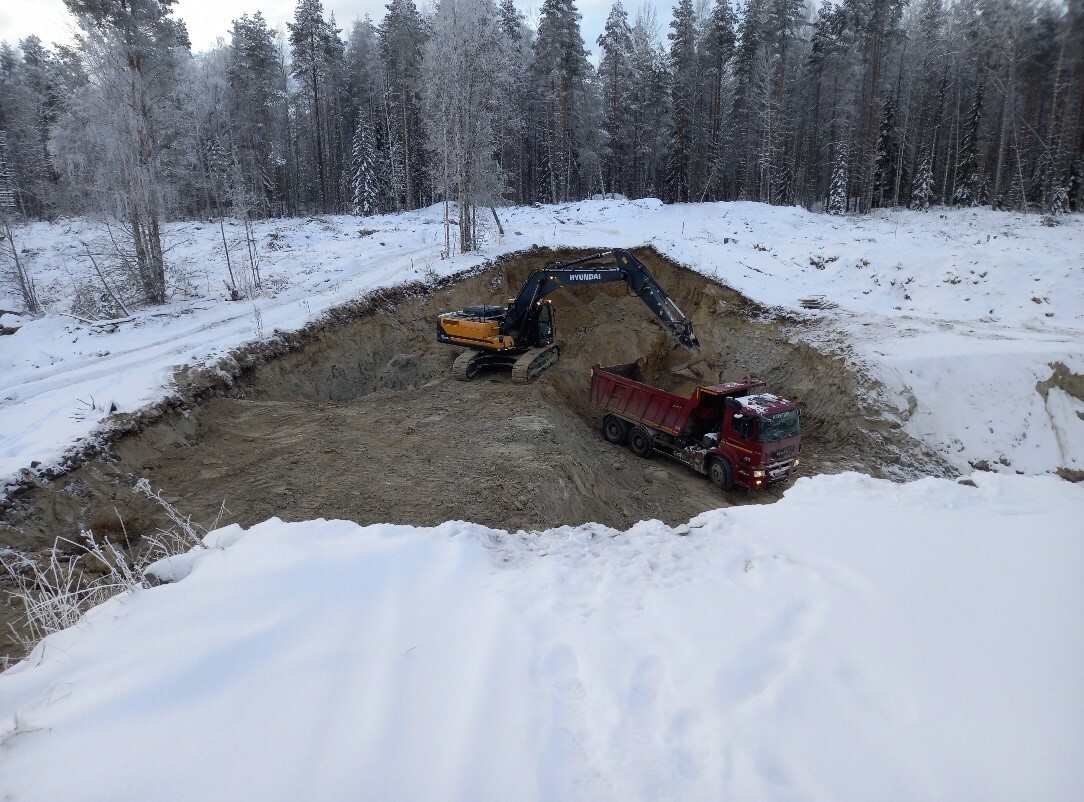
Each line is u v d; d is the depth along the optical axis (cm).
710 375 2223
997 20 3017
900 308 2145
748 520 672
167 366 1516
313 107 5644
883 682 371
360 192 4862
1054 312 1923
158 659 399
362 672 398
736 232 3303
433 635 442
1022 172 3688
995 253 2258
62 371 1556
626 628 459
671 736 349
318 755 329
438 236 3425
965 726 330
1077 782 286
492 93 2970
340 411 1559
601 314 2548
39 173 5050
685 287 2569
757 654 413
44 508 1012
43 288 2745
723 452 1538
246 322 1916
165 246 3347
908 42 4862
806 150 5578
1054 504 634
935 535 567
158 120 2269
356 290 2202
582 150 5200
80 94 2125
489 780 314
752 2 4659
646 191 5900
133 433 1236
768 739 338
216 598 468
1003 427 1596
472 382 1911
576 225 3700
